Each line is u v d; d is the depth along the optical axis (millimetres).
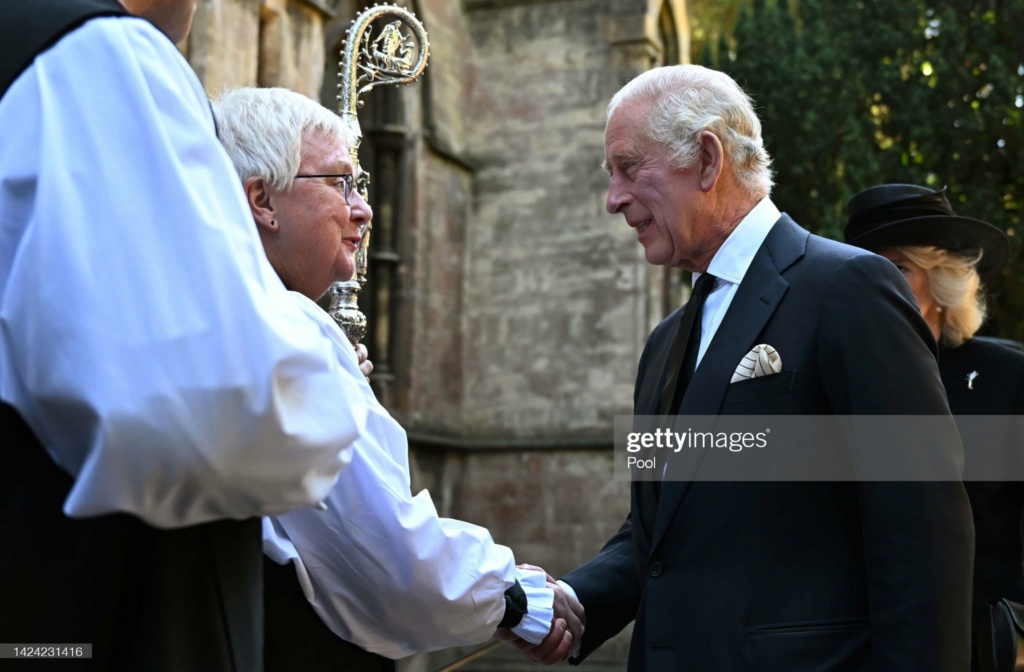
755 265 2389
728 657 2160
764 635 2154
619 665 13289
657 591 2279
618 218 15484
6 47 1483
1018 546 3148
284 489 1438
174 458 1315
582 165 15719
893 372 2154
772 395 2248
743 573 2197
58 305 1318
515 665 12750
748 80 14625
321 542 2088
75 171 1379
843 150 14203
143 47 1471
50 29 1467
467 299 15875
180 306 1344
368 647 2182
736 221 2465
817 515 2207
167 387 1310
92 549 1478
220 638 1544
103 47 1444
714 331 2436
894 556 2072
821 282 2281
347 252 2354
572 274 15578
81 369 1296
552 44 16016
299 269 2227
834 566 2191
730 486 2236
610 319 15367
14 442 1467
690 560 2258
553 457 15250
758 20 14867
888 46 14812
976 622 3094
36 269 1337
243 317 1379
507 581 2320
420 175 15023
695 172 2443
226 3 10148
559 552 15039
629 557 2912
